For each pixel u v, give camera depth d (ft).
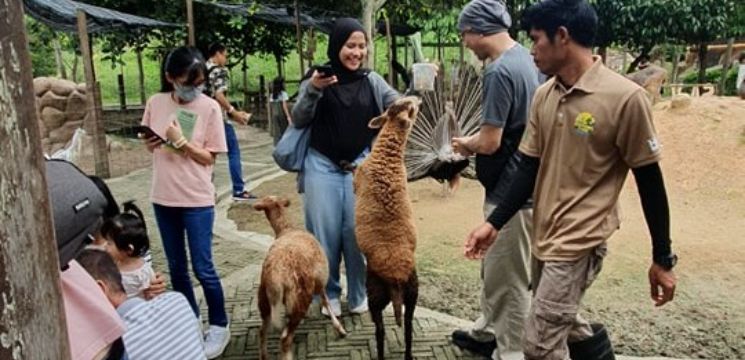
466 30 8.25
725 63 42.09
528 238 8.43
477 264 13.93
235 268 13.76
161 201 9.30
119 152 29.22
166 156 9.18
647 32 36.76
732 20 38.63
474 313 11.29
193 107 9.23
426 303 11.76
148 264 8.49
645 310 11.28
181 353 5.91
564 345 6.41
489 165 8.36
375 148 8.70
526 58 8.16
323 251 9.71
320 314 11.03
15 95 1.82
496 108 7.91
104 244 7.64
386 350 9.78
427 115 14.79
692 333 10.37
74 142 19.22
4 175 1.80
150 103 9.42
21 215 1.87
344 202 10.48
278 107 29.25
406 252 8.55
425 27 38.88
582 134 6.03
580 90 6.01
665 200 5.97
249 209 19.40
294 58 68.64
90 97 23.07
